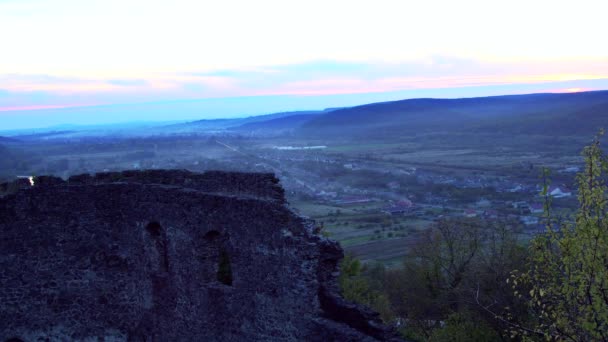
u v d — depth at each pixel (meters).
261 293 15.20
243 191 16.45
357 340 13.17
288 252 14.44
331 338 13.67
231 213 15.80
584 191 12.05
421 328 28.67
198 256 16.69
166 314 17.67
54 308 19.20
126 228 18.56
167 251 17.64
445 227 31.77
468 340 22.61
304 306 14.20
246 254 15.53
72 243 19.11
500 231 27.56
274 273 14.84
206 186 17.42
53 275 19.22
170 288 17.55
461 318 24.67
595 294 11.70
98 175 19.55
